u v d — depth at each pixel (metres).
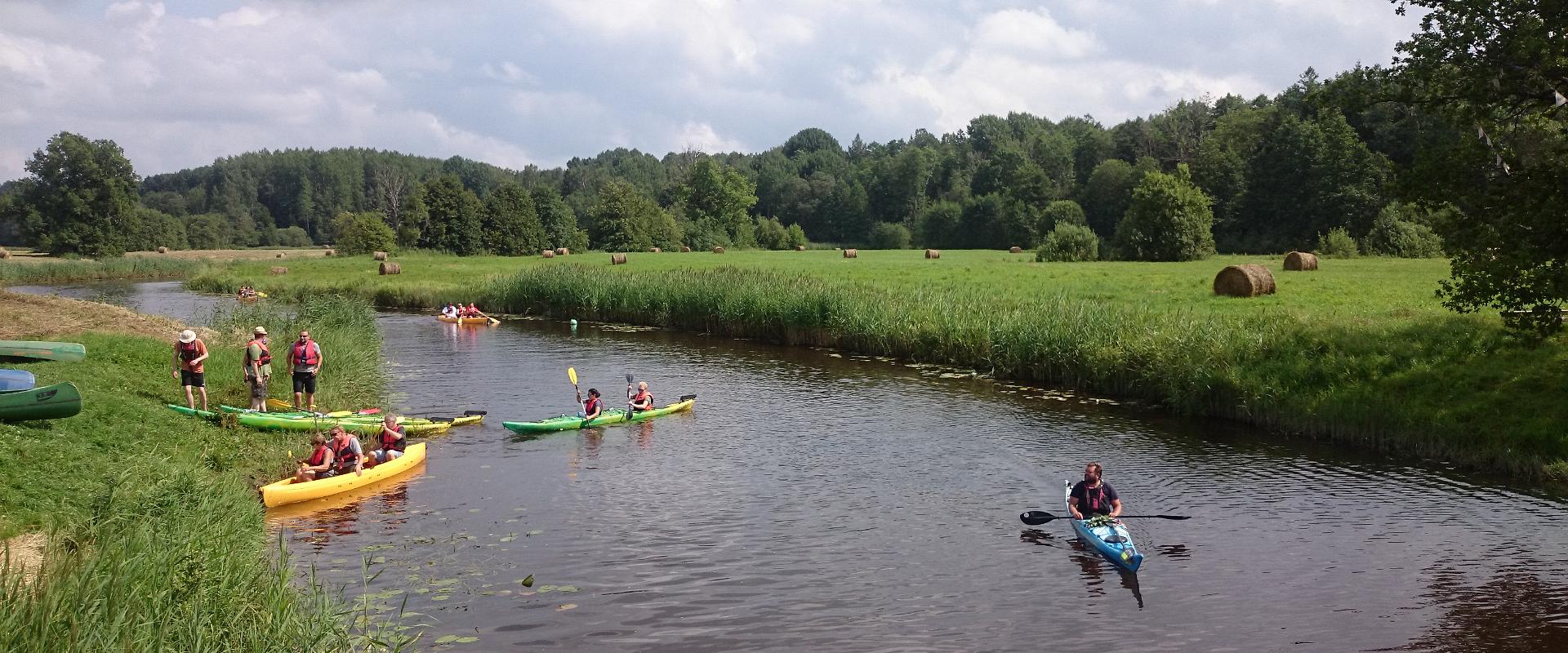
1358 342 23.59
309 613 11.10
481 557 14.16
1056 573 13.75
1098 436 22.17
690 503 17.05
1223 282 38.28
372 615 11.95
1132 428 23.00
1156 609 12.44
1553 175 18.81
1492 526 15.55
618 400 26.98
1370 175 86.38
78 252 109.94
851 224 174.62
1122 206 118.94
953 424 23.48
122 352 22.97
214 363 24.56
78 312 28.03
